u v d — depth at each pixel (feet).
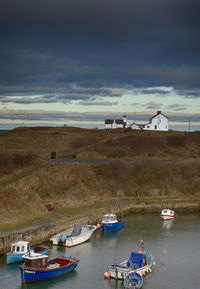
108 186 244.01
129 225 185.57
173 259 131.85
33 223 156.15
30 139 422.41
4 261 122.31
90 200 218.38
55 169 238.68
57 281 110.83
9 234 132.46
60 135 455.63
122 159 308.81
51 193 209.77
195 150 350.02
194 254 137.80
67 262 117.91
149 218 203.51
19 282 108.88
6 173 226.58
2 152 262.47
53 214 178.60
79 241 148.05
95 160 297.94
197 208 228.22
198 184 259.80
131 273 107.14
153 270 120.98
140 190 248.73
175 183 261.85
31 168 242.37
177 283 110.32
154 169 270.26
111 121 631.15
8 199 176.35
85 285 108.06
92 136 450.30
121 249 142.61
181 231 173.58
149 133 463.01
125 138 403.95
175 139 381.60
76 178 236.22
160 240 156.97
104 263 126.11
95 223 181.98
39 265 110.32
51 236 148.66
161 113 530.27
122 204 216.74
